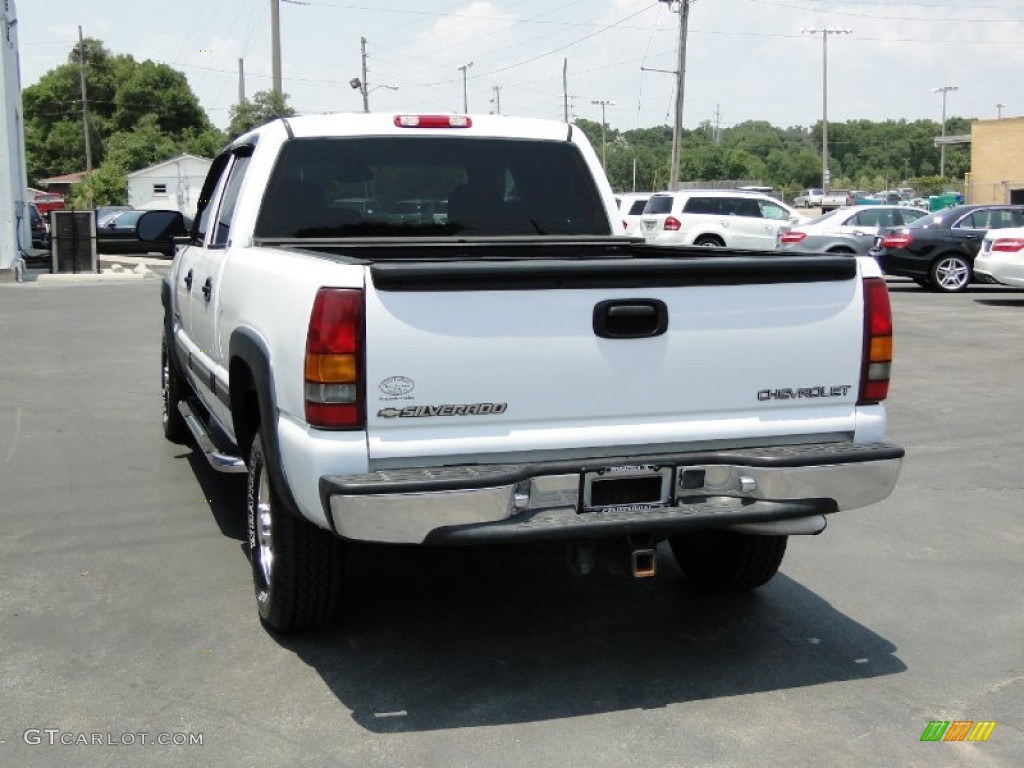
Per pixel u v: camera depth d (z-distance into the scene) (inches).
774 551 197.6
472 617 196.9
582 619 196.5
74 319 644.1
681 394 163.0
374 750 148.6
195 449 319.0
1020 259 693.9
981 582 217.5
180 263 282.4
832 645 185.9
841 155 6274.6
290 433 158.7
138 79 4384.8
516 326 154.3
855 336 171.0
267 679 170.1
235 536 239.6
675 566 226.8
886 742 152.5
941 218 823.7
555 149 239.6
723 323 163.6
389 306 149.9
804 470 162.9
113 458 308.0
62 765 143.8
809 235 863.7
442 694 165.5
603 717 158.7
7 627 188.9
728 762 146.3
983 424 358.9
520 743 150.7
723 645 185.3
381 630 190.1
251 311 183.3
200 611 197.2
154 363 479.5
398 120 229.6
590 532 153.7
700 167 4525.1
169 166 2876.5
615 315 158.2
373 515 146.6
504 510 151.3
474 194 235.1
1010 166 1797.5
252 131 239.5
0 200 931.3
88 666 173.9
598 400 159.2
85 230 965.2
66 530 242.8
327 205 225.9
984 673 175.6
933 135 6171.3
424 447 152.7
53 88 4446.4
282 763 145.0
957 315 657.0
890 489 168.7
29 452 314.2
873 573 222.5
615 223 243.3
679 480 161.9
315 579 175.2
